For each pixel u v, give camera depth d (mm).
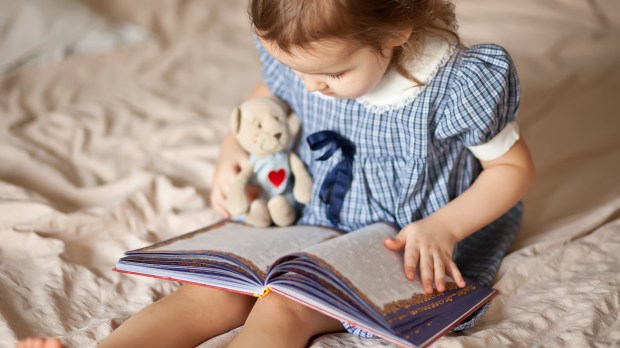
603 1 1971
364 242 989
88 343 955
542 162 1435
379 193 1114
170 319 945
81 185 1462
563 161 1436
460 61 1026
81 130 1633
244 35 2158
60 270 1138
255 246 1026
